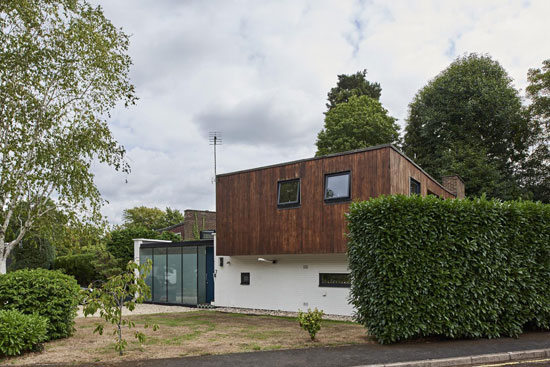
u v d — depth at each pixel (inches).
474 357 336.8
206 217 1716.3
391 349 369.4
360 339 418.6
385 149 589.0
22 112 556.4
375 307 395.5
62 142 582.9
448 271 407.8
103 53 602.2
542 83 1277.1
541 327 460.1
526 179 1354.6
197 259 868.6
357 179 614.2
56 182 575.8
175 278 904.3
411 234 402.3
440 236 414.3
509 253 442.3
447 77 1402.6
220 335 454.6
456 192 959.0
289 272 726.5
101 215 607.8
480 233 431.5
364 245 410.9
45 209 584.4
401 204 409.1
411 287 396.5
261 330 492.7
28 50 553.9
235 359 336.5
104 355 354.3
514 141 1375.5
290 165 698.2
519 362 334.3
